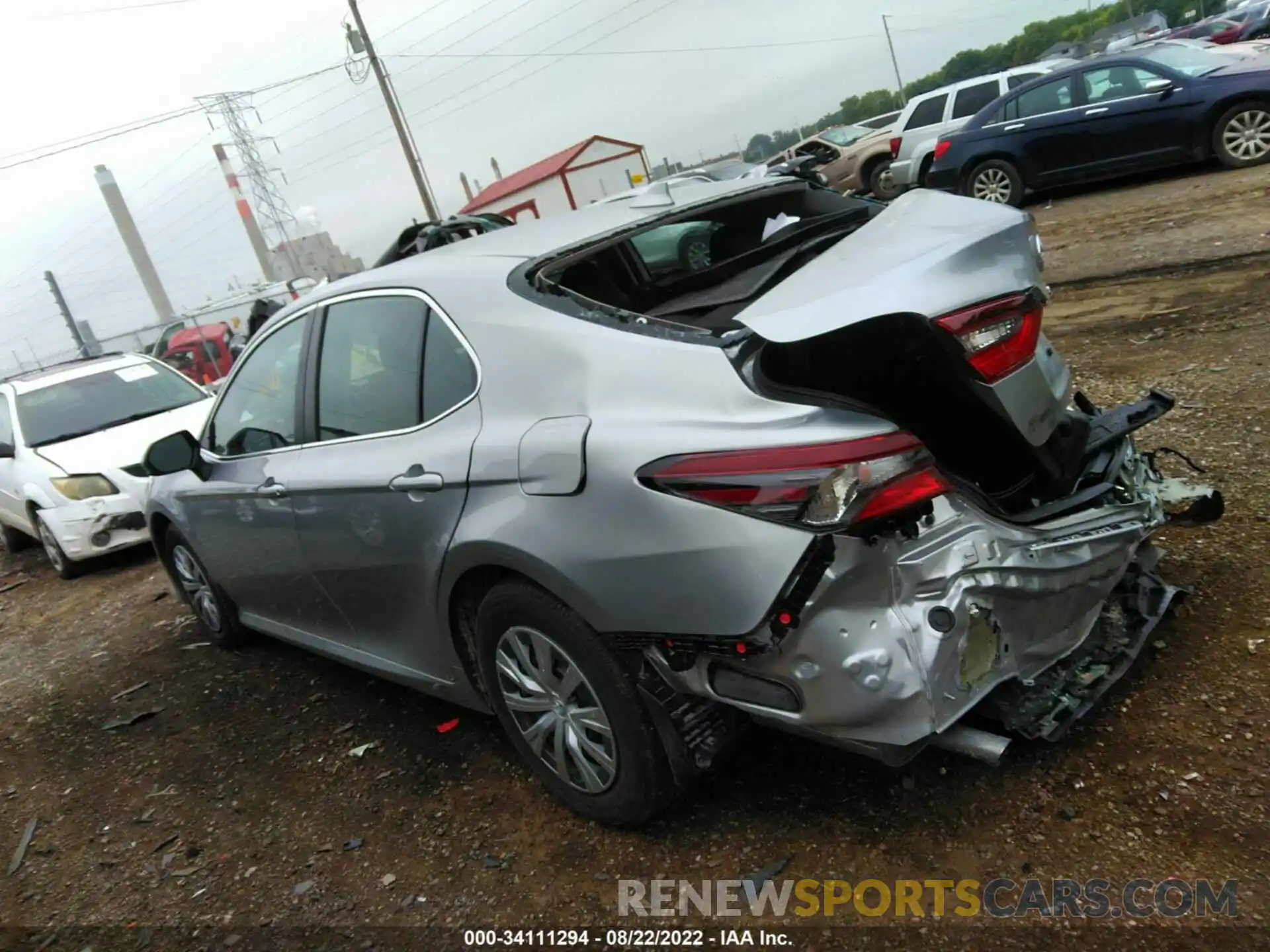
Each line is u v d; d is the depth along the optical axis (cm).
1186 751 261
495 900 277
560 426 254
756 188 365
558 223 336
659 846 280
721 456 220
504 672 293
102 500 734
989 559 229
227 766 393
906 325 264
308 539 359
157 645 559
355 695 429
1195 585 332
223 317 2303
